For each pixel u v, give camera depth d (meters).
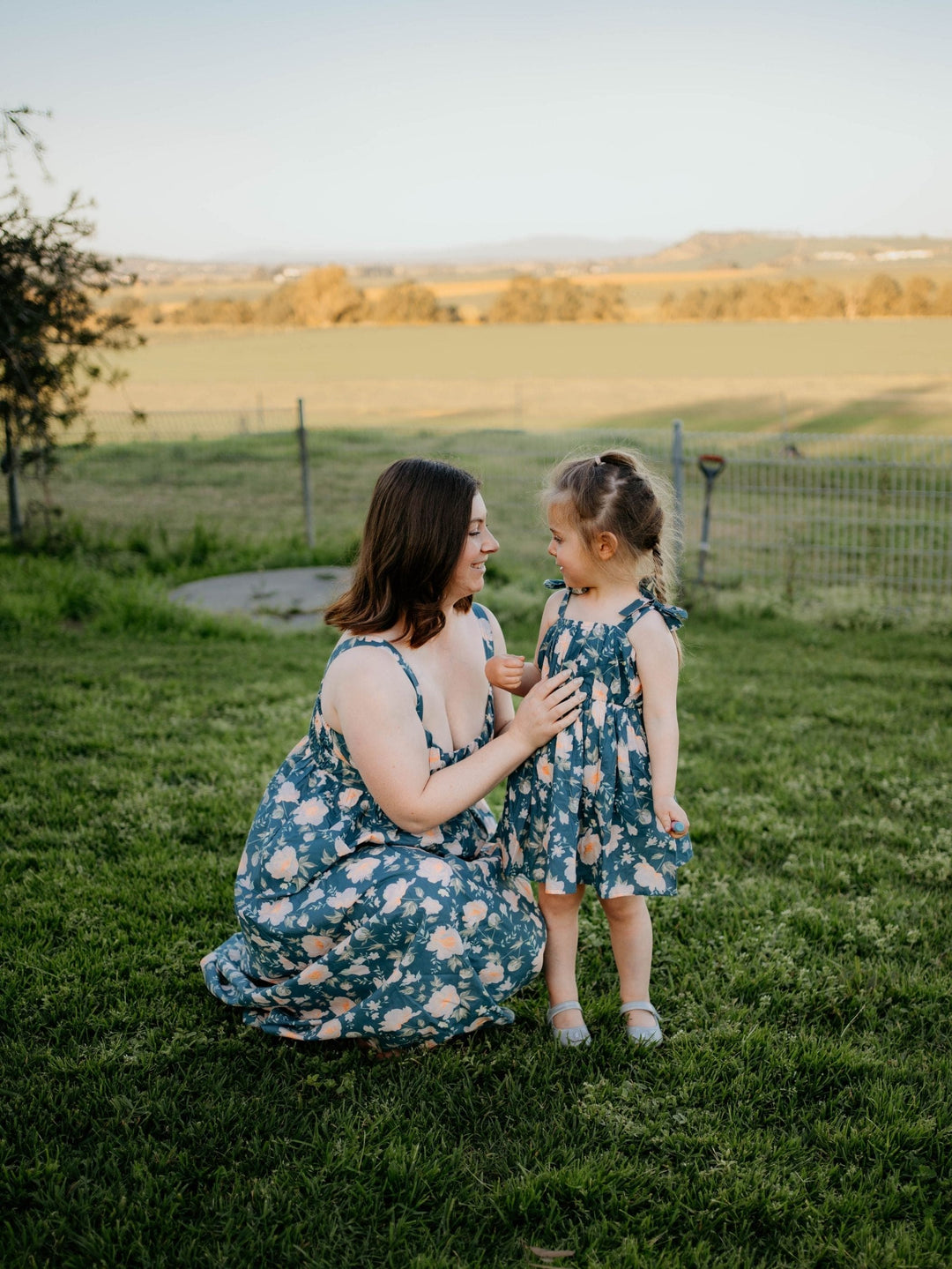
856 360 45.44
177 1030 2.53
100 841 3.72
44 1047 2.46
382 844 2.38
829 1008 2.72
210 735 5.07
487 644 2.64
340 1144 2.15
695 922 3.20
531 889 2.59
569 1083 2.40
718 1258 1.90
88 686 6.14
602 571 2.47
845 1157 2.17
